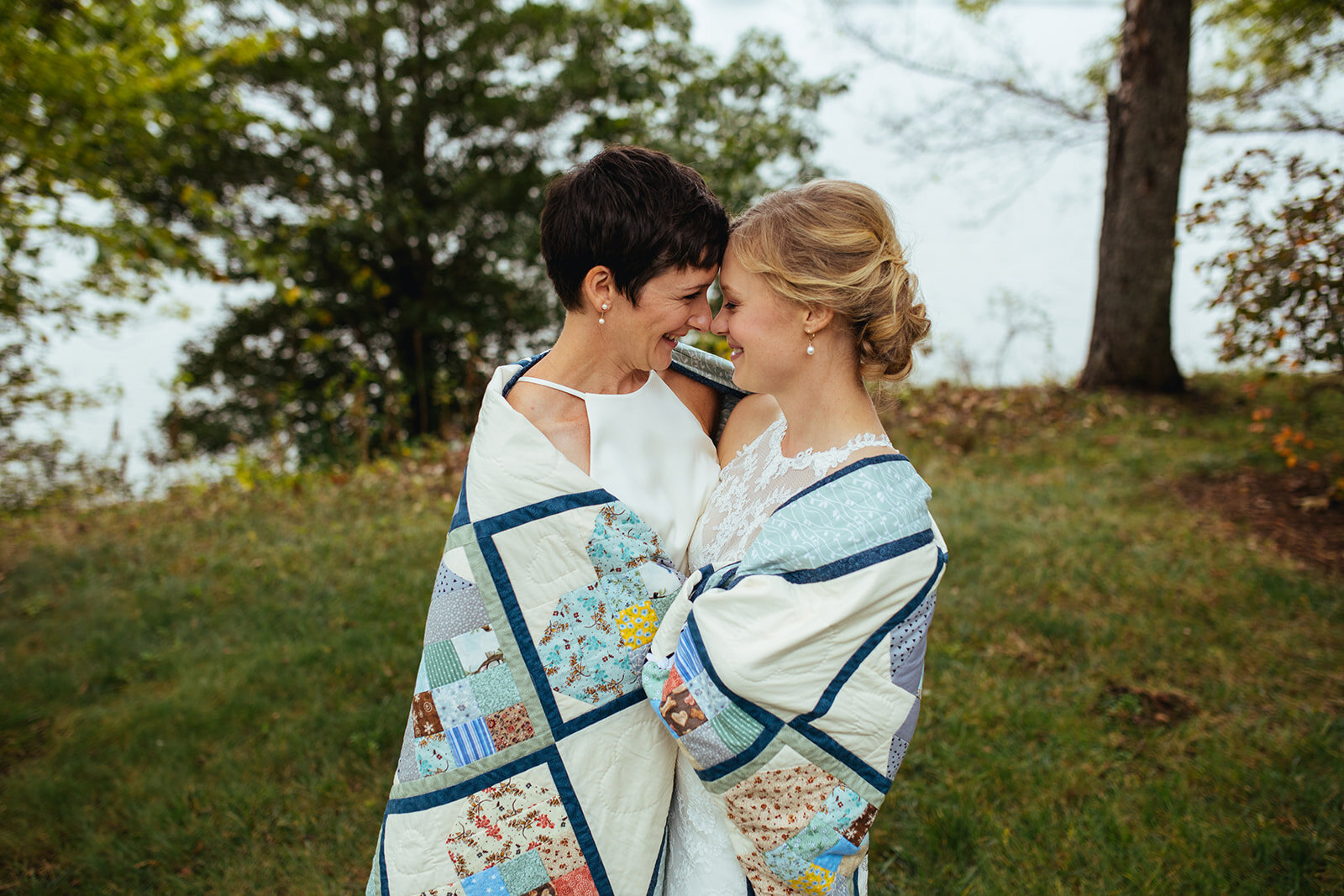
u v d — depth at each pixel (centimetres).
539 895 131
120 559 458
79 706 308
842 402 121
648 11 1187
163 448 847
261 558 439
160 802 246
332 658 327
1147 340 769
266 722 288
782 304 117
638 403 136
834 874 118
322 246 1148
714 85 1217
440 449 686
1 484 768
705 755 117
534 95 1183
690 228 119
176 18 759
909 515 112
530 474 125
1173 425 670
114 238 680
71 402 888
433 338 1238
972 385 835
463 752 129
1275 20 784
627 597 129
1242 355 436
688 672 116
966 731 266
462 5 1134
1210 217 425
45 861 231
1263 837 214
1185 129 747
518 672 127
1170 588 362
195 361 1190
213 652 342
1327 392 612
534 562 126
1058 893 201
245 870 221
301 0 1103
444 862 130
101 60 628
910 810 233
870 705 112
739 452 141
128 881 221
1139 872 206
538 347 1247
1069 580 374
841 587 109
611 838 131
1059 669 307
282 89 1120
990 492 504
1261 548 420
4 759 277
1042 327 925
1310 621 335
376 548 446
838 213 115
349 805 246
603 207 119
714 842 130
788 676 111
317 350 1180
